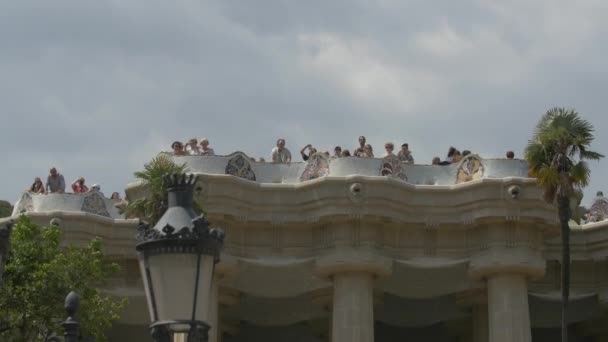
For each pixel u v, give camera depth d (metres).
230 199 54.53
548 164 50.41
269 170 56.78
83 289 40.97
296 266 55.62
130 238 56.53
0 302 38.53
